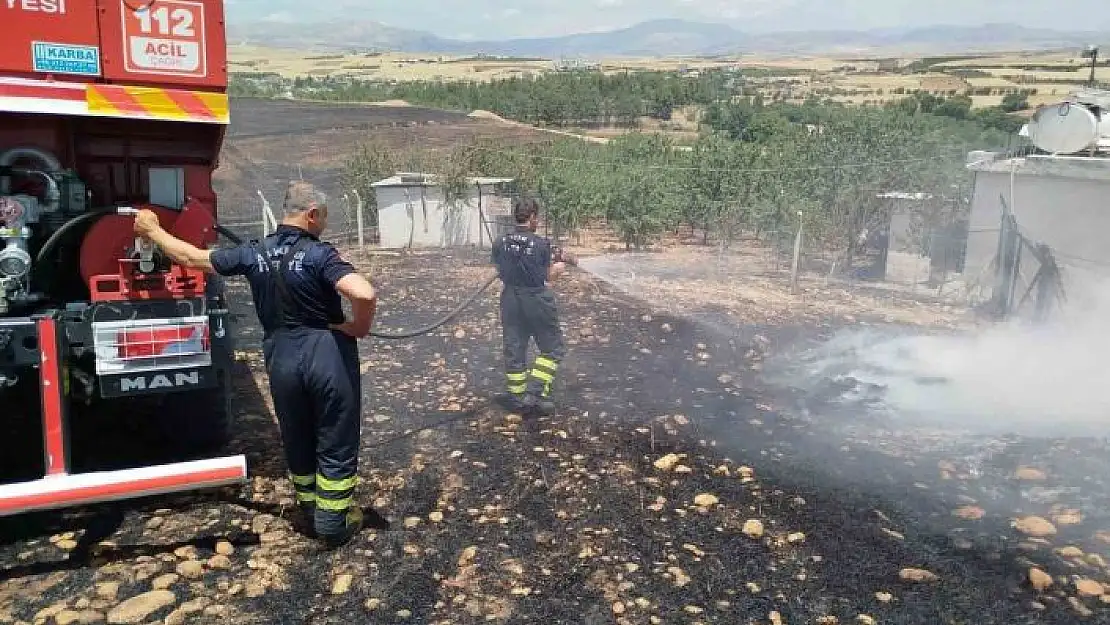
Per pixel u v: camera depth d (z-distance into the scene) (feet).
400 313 30.86
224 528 13.80
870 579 12.69
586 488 15.65
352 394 13.21
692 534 13.94
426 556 13.09
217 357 15.24
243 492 15.19
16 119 14.43
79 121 14.73
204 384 14.53
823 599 12.13
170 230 14.48
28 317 13.43
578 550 13.33
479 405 20.38
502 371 23.43
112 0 13.57
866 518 14.67
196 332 14.26
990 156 41.81
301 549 13.21
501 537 13.70
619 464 16.81
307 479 13.96
